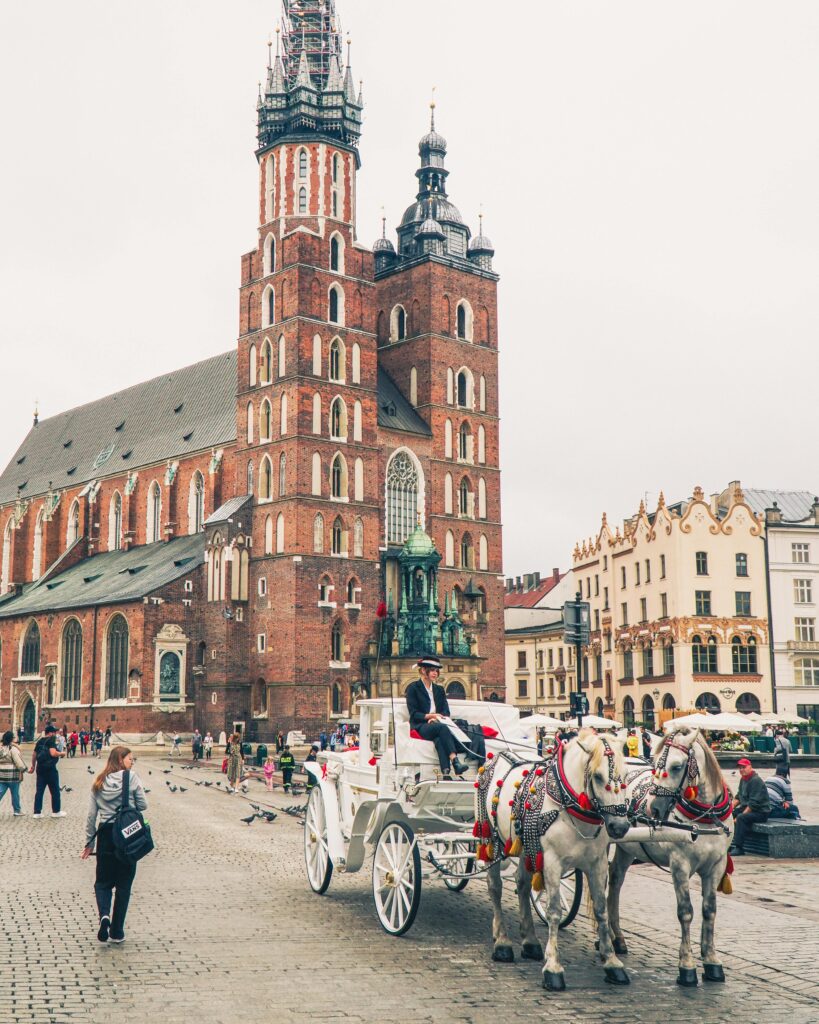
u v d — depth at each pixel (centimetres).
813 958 1572
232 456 10075
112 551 11725
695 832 1462
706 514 9231
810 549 9431
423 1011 1295
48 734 3459
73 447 13188
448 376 10006
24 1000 1298
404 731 1811
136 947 1577
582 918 1866
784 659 9244
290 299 9044
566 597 13975
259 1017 1257
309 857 2128
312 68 9888
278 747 8188
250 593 9038
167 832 3102
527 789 1507
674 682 9119
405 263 10231
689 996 1383
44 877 2200
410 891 1692
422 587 9069
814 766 6731
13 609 11094
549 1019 1276
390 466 9525
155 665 9075
